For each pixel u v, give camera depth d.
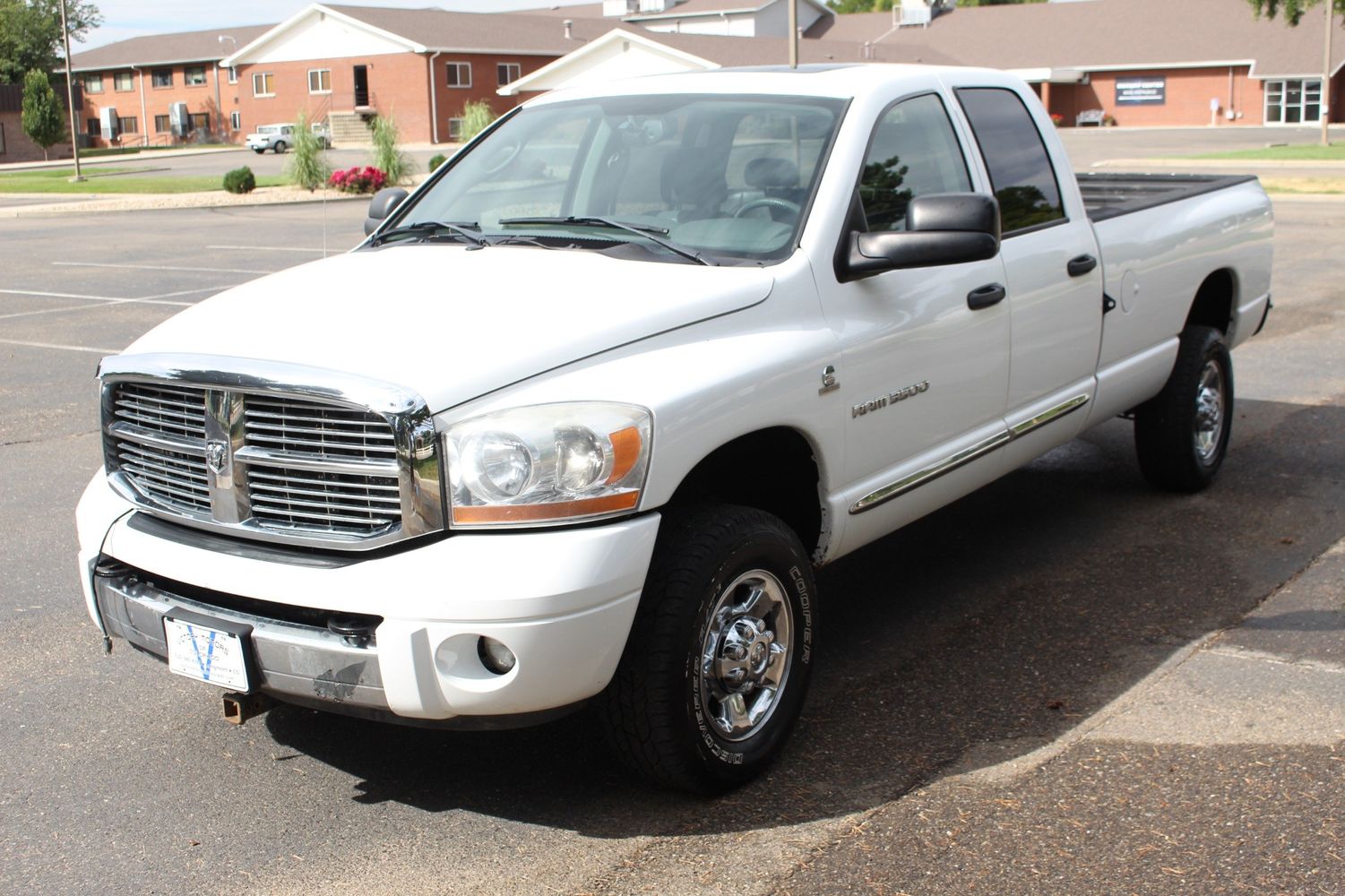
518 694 3.25
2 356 11.47
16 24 79.56
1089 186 7.21
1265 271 7.02
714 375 3.57
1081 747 3.97
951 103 4.91
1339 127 60.09
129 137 78.88
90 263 19.31
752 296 3.83
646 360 3.53
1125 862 3.33
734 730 3.74
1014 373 4.94
